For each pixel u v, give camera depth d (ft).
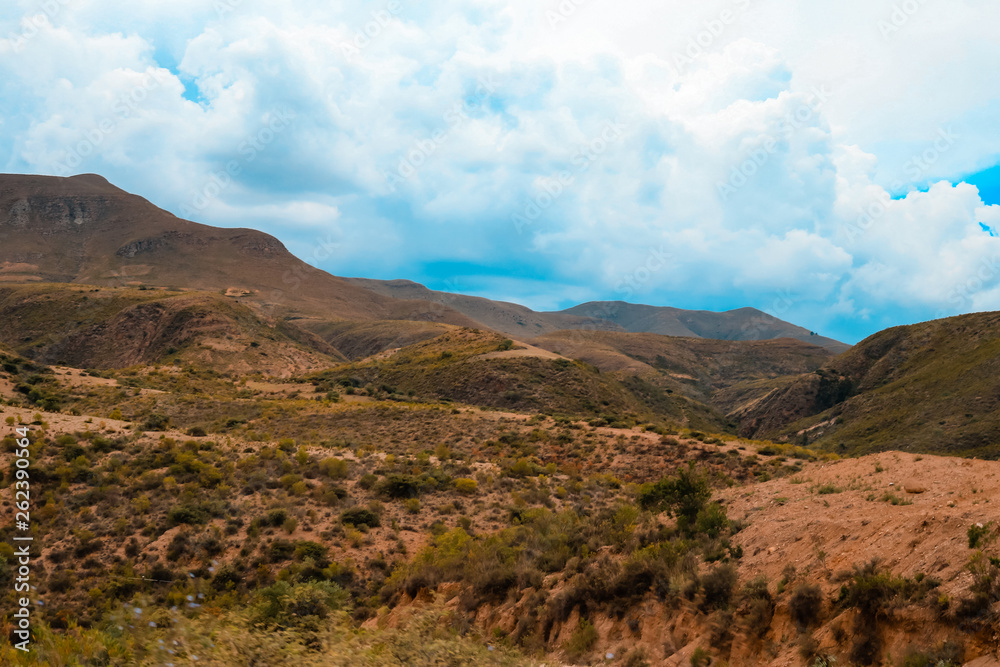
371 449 184.85
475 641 30.12
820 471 54.34
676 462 163.84
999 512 25.84
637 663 33.06
